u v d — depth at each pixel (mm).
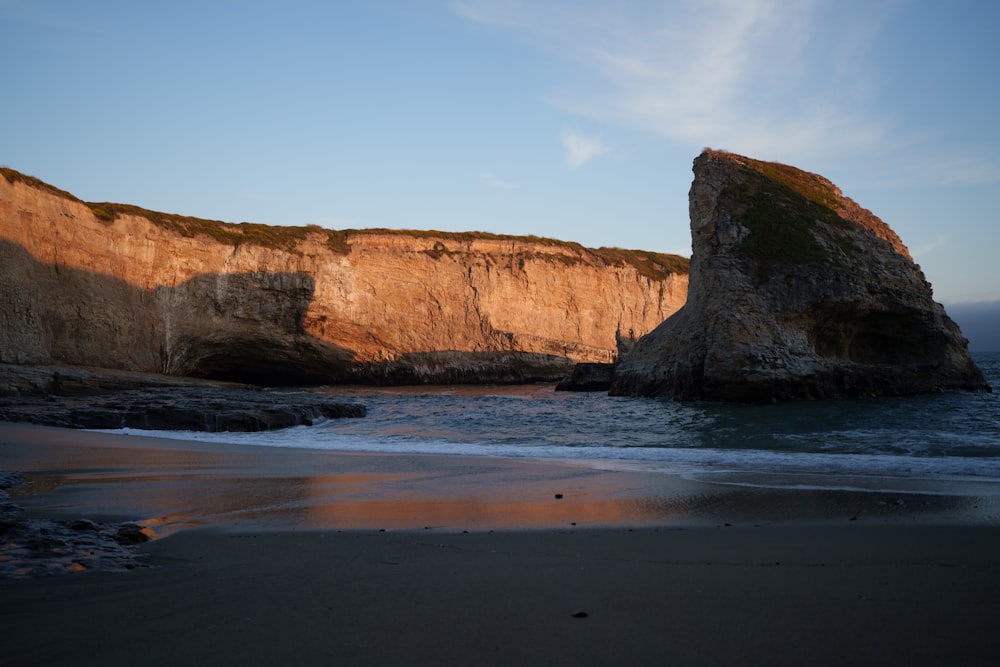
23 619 4211
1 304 32812
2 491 10047
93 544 6184
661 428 20016
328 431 21766
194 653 3680
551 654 3676
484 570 5449
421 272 62469
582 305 71312
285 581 5105
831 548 6199
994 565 5492
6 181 34781
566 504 8930
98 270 41500
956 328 32344
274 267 53469
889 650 3711
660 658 3625
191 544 6477
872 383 29328
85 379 33844
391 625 4129
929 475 10922
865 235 33875
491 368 63062
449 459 14172
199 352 51250
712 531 7059
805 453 13719
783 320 29328
